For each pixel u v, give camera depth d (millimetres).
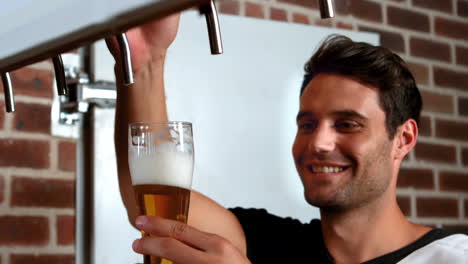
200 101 1656
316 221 1448
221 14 1715
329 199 1306
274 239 1432
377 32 2152
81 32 431
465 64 2363
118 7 402
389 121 1343
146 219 749
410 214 2129
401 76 1376
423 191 2172
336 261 1348
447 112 2281
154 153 736
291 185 1782
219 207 1432
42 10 454
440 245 1273
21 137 1591
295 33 1828
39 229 1587
